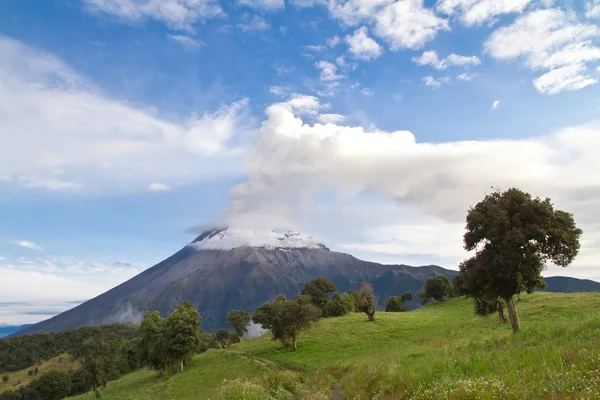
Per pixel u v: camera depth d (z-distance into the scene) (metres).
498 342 24.16
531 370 11.33
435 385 12.18
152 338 79.94
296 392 23.38
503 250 28.86
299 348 65.94
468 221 31.33
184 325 73.38
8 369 174.38
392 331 68.81
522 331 26.36
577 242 28.89
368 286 88.44
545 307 55.47
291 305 67.94
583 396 7.66
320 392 21.56
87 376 71.69
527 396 8.72
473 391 9.81
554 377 9.73
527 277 28.47
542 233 27.88
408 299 136.12
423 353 30.66
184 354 71.31
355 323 82.19
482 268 29.53
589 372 9.18
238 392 18.91
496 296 31.33
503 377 11.23
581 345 13.66
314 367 49.06
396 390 15.21
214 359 74.62
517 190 30.47
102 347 85.12
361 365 33.31
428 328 66.94
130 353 120.06
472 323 54.75
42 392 115.25
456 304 100.00
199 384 51.94
